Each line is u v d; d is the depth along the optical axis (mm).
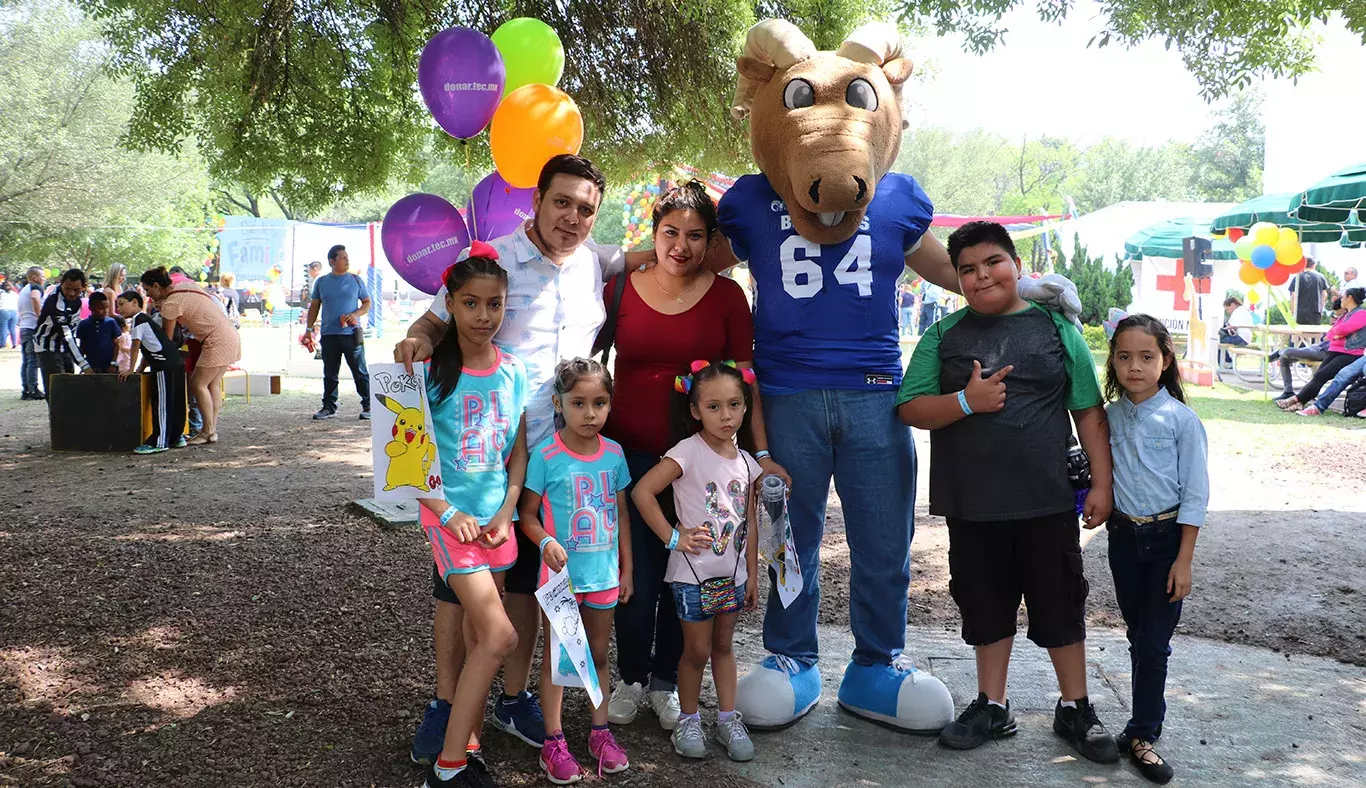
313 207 10312
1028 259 42031
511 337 3404
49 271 34000
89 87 27781
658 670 3871
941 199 49688
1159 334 3418
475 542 3156
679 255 3469
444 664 3361
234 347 10477
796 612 3760
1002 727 3621
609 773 3305
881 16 9289
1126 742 3467
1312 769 3402
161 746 3428
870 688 3738
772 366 3650
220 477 8477
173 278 10867
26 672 4059
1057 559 3492
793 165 3375
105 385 9742
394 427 3152
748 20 8445
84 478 8445
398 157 10352
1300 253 13742
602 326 3639
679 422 3504
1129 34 8258
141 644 4398
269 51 8641
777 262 3611
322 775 3246
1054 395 3510
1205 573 5852
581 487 3318
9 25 27266
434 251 4074
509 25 4207
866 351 3598
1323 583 5633
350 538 6285
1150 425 3445
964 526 3582
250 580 5348
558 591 3186
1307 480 8562
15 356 21328
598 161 9914
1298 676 4258
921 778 3332
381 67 9367
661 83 9180
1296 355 13430
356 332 12039
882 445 3623
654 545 3660
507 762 3391
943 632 4895
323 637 4508
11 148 26906
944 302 28266
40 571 5453
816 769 3391
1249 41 8156
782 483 3506
